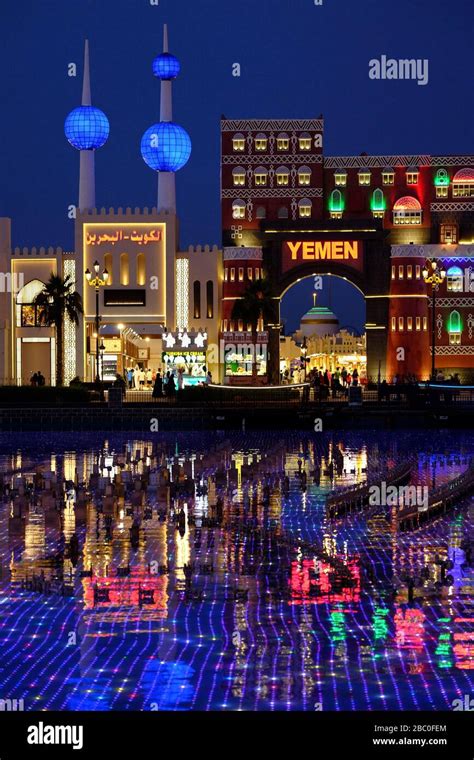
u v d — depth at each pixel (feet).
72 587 61.67
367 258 359.87
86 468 131.44
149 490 102.99
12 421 216.54
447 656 49.49
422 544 76.02
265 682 46.01
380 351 358.23
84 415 217.15
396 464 134.72
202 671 47.44
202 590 61.26
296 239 359.66
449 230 365.81
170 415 217.56
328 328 450.30
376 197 366.63
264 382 327.67
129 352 321.52
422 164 367.04
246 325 342.44
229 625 54.29
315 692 44.96
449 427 216.13
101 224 342.64
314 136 366.02
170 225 341.82
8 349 336.70
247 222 364.17
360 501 98.58
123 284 342.03
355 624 54.54
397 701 43.86
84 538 77.30
